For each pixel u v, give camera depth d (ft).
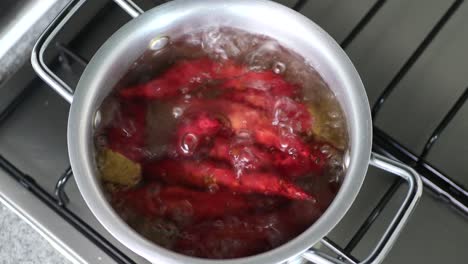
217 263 1.08
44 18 1.51
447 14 1.61
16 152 1.52
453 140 1.54
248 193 1.26
